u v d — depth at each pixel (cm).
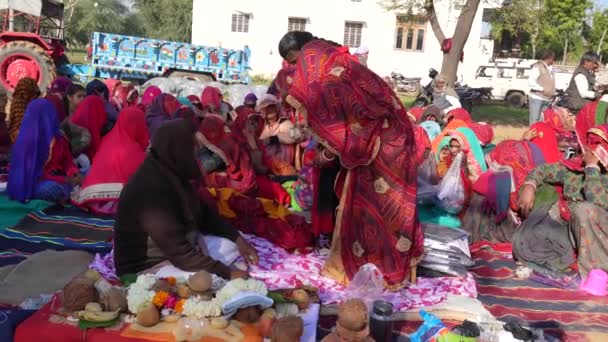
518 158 538
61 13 1575
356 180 380
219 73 1606
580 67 958
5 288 363
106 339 282
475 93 1927
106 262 387
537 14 2941
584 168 468
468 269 470
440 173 569
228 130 573
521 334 320
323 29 2522
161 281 312
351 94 365
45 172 555
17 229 481
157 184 341
